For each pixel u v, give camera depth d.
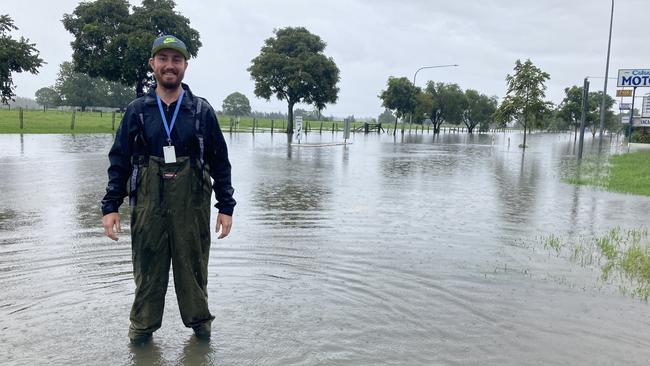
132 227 3.54
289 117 46.84
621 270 5.68
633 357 3.54
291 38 45.94
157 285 3.56
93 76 35.56
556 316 4.25
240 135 41.16
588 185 13.66
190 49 36.53
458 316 4.19
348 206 9.59
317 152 24.80
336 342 3.63
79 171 13.21
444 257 6.05
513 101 34.88
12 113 57.03
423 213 9.07
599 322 4.15
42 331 3.70
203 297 3.63
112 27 33.75
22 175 12.37
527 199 11.12
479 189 12.69
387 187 12.57
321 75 45.44
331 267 5.50
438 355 3.48
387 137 50.09
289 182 12.92
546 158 24.81
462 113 68.94
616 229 8.00
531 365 3.38
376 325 3.95
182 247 3.53
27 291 4.53
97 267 5.28
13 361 3.25
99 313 4.06
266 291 4.66
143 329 3.55
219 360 3.34
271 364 3.30
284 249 6.21
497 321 4.11
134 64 32.72
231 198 3.80
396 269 5.49
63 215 7.93
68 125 39.62
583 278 5.36
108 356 3.36
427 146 34.53
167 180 3.44
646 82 36.09
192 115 3.48
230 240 6.62
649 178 15.30
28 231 6.84
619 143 47.50
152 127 3.41
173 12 35.06
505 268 5.64
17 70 23.44
